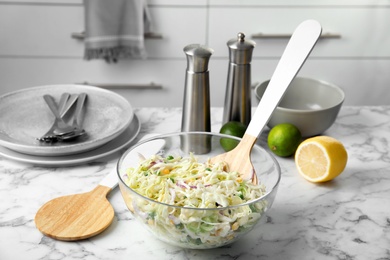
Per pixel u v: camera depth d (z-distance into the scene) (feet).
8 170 3.67
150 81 8.05
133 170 3.14
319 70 8.14
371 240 3.05
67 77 8.00
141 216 2.77
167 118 4.55
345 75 8.20
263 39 7.80
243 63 4.01
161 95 8.20
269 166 3.18
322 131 4.15
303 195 3.48
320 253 2.94
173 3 7.55
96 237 3.01
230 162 3.34
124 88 8.07
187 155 3.51
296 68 3.42
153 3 7.54
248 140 3.36
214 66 7.98
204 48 3.78
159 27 7.70
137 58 7.86
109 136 3.79
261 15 7.69
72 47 7.79
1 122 4.10
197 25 7.71
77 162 3.71
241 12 7.66
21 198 3.34
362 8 7.73
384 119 4.62
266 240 3.04
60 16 7.59
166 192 2.86
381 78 8.23
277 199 3.43
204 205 2.78
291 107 4.69
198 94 3.89
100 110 4.33
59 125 4.08
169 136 3.44
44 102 4.40
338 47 7.98
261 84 4.43
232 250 2.95
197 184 2.92
